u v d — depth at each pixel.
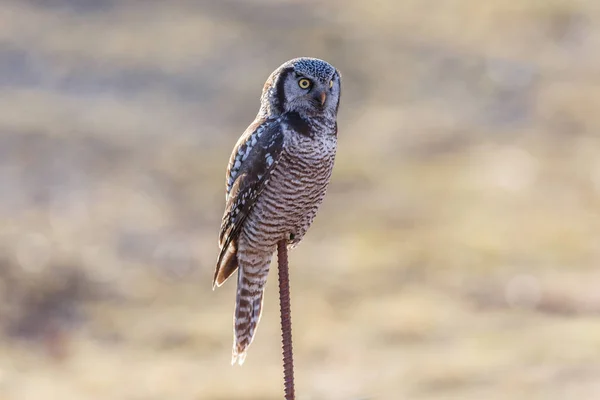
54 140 23.03
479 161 24.88
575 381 13.03
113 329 15.84
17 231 18.92
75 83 26.56
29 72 26.61
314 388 13.51
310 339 15.46
